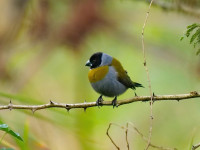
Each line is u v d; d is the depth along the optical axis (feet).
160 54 52.26
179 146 46.42
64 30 47.93
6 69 46.80
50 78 51.55
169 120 48.32
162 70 52.34
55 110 21.89
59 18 47.73
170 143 46.73
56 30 47.70
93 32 48.96
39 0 45.60
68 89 51.75
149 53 52.95
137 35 53.36
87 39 48.98
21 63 49.32
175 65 51.49
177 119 48.21
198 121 47.83
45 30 46.98
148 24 52.75
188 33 18.51
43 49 48.67
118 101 23.20
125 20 52.24
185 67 50.06
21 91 47.75
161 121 48.47
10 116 27.71
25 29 46.42
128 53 54.34
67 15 47.93
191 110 48.32
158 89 51.83
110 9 49.96
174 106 48.78
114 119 47.26
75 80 50.47
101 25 49.21
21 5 44.83
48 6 46.06
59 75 51.93
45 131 29.07
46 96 50.75
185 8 28.60
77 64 50.14
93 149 32.96
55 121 22.09
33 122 28.91
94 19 48.67
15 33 45.85
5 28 45.47
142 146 44.42
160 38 52.85
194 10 28.37
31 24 46.03
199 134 42.93
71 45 48.75
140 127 49.03
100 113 46.14
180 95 21.06
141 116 49.85
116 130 45.85
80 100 50.24
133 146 44.52
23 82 48.37
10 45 46.57
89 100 50.34
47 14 46.21
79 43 48.83
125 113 49.70
